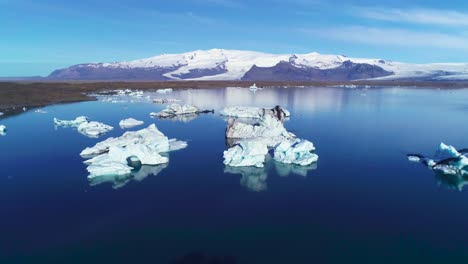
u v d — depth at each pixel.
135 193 32.41
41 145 47.75
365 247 23.66
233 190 33.16
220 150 46.84
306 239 24.58
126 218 27.53
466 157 38.78
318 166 40.22
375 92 158.38
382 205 29.92
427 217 27.84
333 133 57.09
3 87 101.50
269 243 24.06
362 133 57.19
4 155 43.09
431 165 39.78
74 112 79.62
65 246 23.73
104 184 34.53
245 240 24.48
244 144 41.69
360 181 35.44
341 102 107.25
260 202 30.48
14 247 23.59
